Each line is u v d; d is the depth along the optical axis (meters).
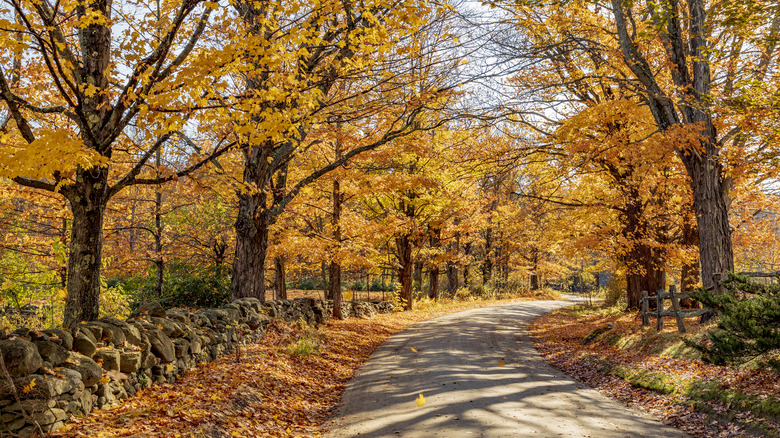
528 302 36.16
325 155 14.88
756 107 9.99
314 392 8.77
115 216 15.06
